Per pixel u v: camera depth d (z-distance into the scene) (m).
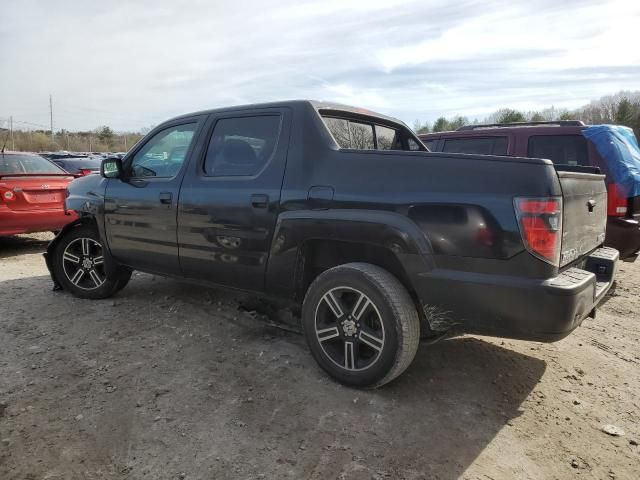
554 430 2.77
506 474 2.38
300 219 3.18
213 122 3.92
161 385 3.14
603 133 5.56
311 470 2.35
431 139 7.12
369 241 2.93
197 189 3.81
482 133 6.62
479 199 2.63
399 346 2.86
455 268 2.71
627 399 3.17
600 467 2.47
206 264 3.82
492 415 2.89
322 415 2.81
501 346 3.91
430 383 3.24
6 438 2.57
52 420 2.74
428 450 2.53
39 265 6.64
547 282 2.53
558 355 3.80
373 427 2.70
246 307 4.32
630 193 5.23
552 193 2.53
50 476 2.30
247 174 3.57
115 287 4.82
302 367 3.40
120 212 4.42
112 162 4.47
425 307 2.83
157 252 4.17
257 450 2.49
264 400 2.96
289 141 3.39
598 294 2.94
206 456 2.44
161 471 2.34
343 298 3.14
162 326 4.14
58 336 3.92
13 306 4.66
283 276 3.36
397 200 2.86
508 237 2.56
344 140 3.73
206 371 3.33
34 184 7.32
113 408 2.87
